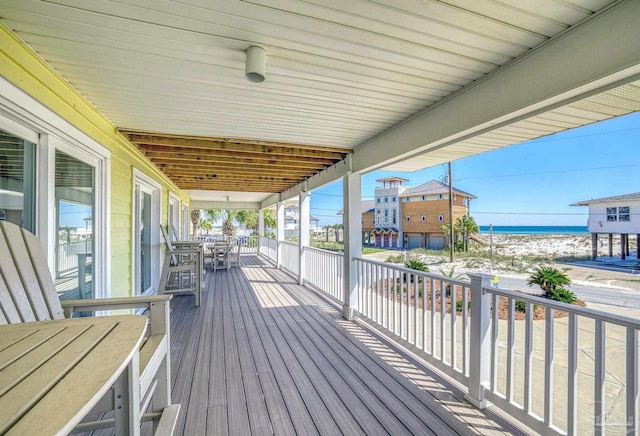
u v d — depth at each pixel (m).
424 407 2.11
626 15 1.36
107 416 1.97
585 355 3.53
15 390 0.75
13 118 1.81
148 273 5.18
